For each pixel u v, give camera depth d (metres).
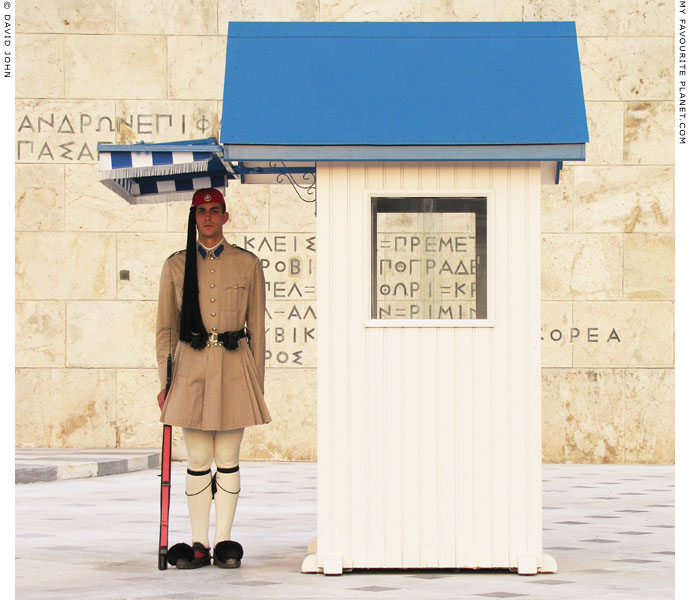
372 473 6.95
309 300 14.72
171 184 8.20
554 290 14.66
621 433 14.62
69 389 14.77
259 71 7.04
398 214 7.05
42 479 12.44
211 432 7.37
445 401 6.97
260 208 14.75
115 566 7.26
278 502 10.67
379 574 6.91
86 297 14.80
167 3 14.91
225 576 6.87
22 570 7.09
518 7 14.80
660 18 14.78
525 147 6.80
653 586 6.50
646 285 14.66
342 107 6.90
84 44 14.90
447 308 7.01
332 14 14.84
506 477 6.95
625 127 14.71
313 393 14.67
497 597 6.13
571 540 8.46
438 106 6.91
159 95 14.91
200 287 7.28
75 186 14.84
